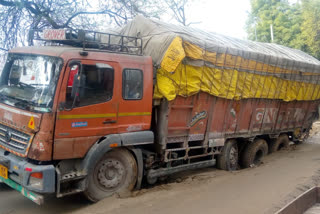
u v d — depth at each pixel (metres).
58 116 4.47
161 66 5.47
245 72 7.29
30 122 4.50
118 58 5.14
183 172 7.44
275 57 8.16
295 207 4.64
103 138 5.04
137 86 5.38
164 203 4.95
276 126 9.50
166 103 5.78
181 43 5.51
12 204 5.11
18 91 5.02
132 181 5.52
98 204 4.91
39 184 4.37
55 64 4.60
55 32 5.12
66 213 4.78
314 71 10.09
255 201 4.97
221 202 4.98
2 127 5.12
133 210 4.65
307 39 20.05
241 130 7.93
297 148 11.22
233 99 7.21
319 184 6.09
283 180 6.32
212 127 6.98
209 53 6.21
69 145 4.62
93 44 5.52
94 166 4.96
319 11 19.58
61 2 9.66
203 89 6.25
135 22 6.46
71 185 4.89
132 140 5.30
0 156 4.89
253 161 8.75
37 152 4.41
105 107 4.97
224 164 7.70
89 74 4.80
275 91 8.56
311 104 11.16
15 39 9.11
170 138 6.05
